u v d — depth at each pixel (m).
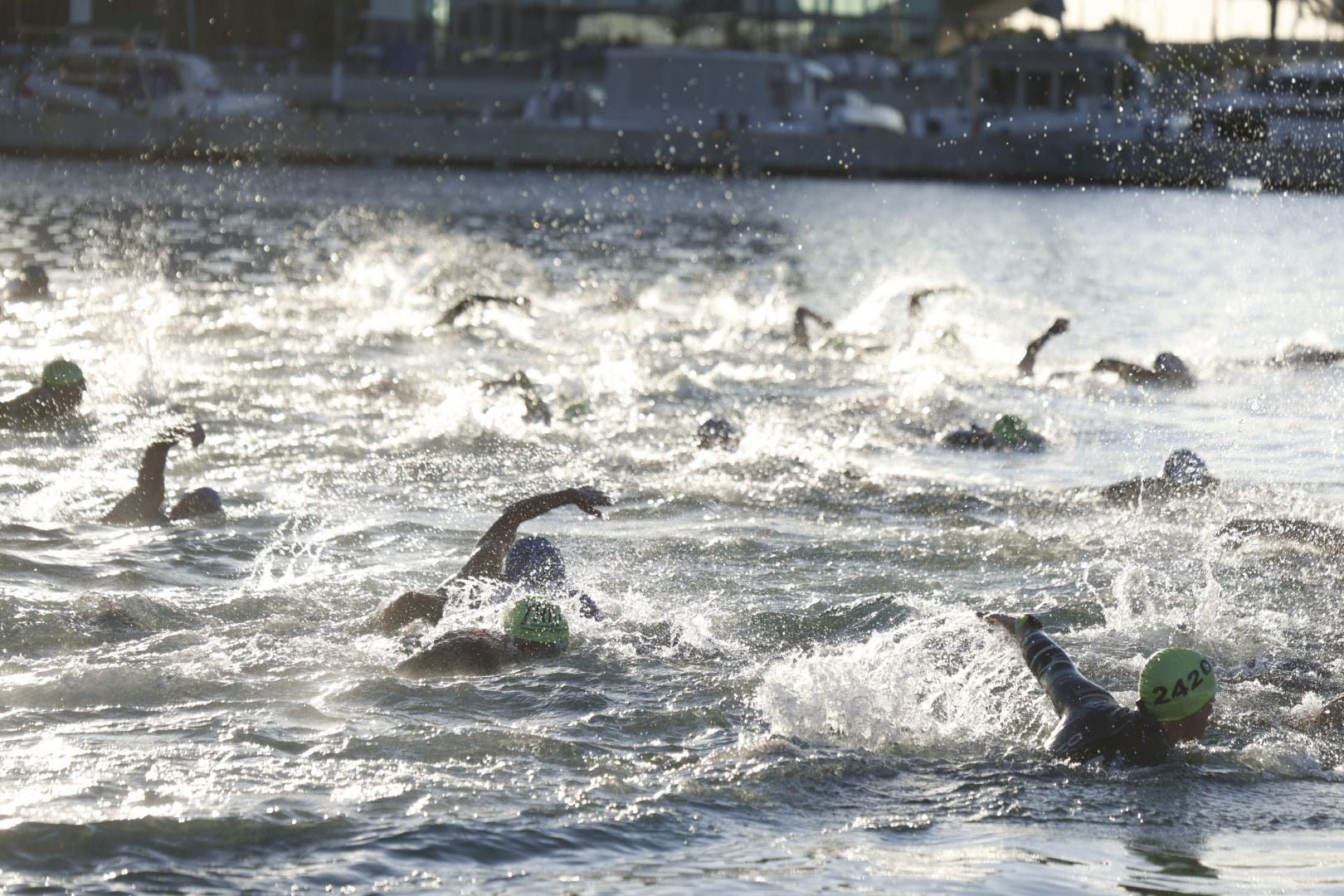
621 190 84.31
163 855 7.89
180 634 12.05
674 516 17.14
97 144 86.62
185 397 23.27
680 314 37.62
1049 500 18.22
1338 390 27.30
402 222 62.16
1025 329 36.56
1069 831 8.71
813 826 8.69
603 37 117.25
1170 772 9.69
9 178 74.69
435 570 14.52
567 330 34.09
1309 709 10.94
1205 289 45.06
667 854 8.20
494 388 23.91
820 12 118.44
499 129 92.88
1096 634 12.95
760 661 11.95
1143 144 90.12
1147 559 15.45
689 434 22.02
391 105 103.00
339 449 20.08
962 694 11.09
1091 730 10.00
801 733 10.27
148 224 56.72
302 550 15.08
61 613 12.41
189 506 16.17
